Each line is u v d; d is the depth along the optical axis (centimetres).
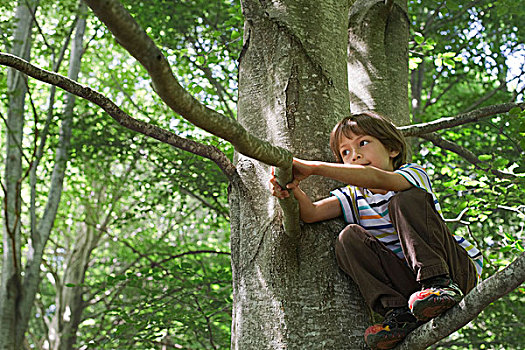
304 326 214
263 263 227
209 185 874
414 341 188
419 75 998
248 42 271
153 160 911
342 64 271
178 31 897
